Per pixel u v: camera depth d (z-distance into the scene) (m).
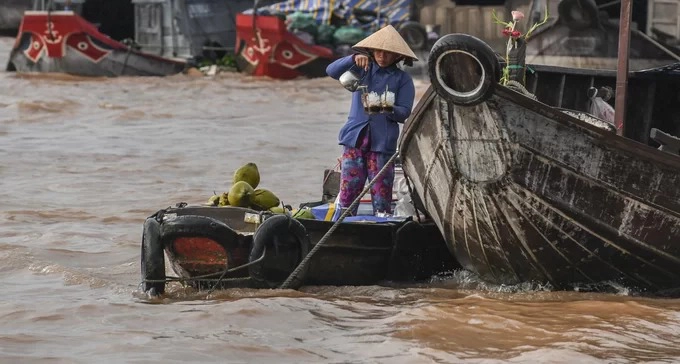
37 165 54.44
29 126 70.69
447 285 31.36
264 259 28.73
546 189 27.73
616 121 30.14
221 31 113.31
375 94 32.19
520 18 30.81
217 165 55.03
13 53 106.00
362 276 30.62
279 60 103.69
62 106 80.31
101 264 33.94
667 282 29.45
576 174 27.58
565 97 37.47
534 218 28.16
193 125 72.00
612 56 74.75
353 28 105.06
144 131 68.88
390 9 104.94
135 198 45.66
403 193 34.78
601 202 27.83
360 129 32.28
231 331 25.92
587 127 27.09
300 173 52.38
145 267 28.89
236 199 30.97
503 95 26.97
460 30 99.25
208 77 105.12
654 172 27.56
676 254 28.56
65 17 102.75
